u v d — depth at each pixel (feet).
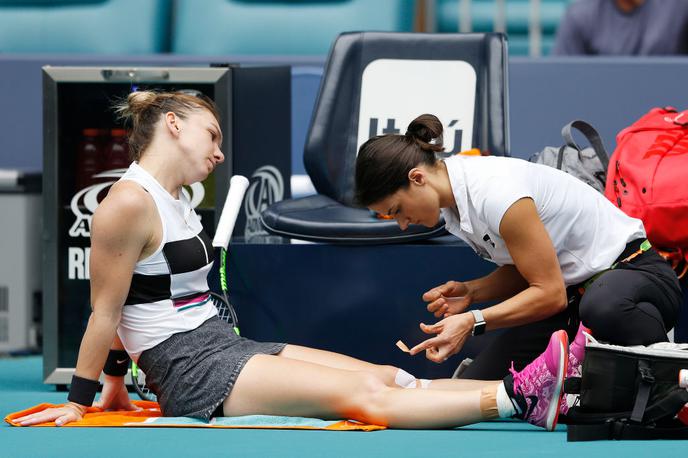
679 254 40.60
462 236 37.86
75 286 46.39
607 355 33.45
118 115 46.37
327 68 48.26
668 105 59.57
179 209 35.94
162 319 35.65
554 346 32.68
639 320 35.09
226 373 34.88
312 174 47.52
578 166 42.75
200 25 72.64
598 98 59.72
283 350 36.96
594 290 35.78
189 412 35.14
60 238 46.29
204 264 36.42
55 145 45.85
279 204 45.11
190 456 28.66
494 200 34.99
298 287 43.70
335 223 42.96
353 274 43.39
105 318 34.94
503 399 33.14
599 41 74.49
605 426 32.09
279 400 34.63
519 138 60.08
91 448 30.01
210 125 36.63
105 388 38.19
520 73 59.88
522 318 35.55
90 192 46.44
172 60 60.64
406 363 43.32
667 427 32.68
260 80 49.29
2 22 73.87
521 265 35.58
